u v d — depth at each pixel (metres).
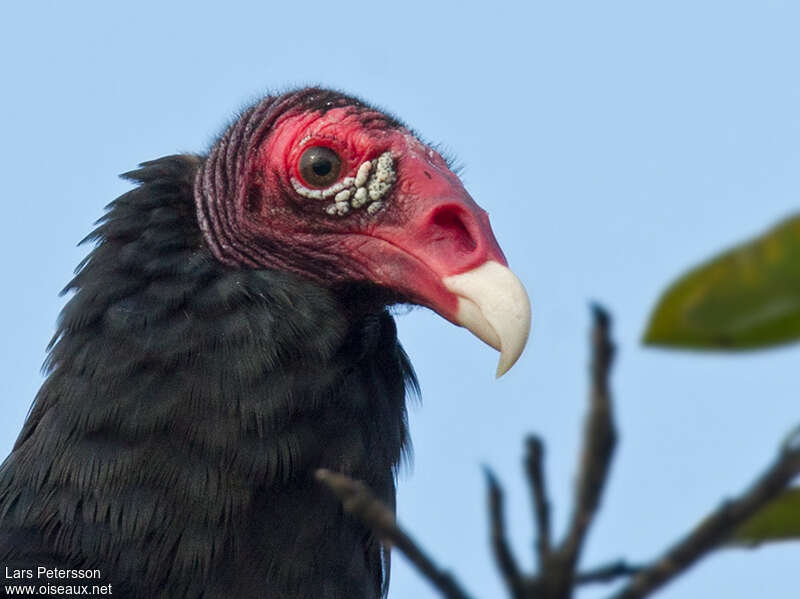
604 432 3.09
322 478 3.82
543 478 3.14
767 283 3.21
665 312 3.30
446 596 3.24
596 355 3.11
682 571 3.12
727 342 3.31
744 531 3.77
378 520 3.34
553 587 3.10
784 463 3.07
